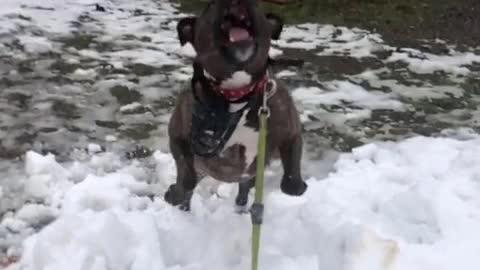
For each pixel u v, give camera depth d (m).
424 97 2.52
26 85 2.41
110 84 2.46
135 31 3.07
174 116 1.46
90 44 2.87
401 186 1.78
